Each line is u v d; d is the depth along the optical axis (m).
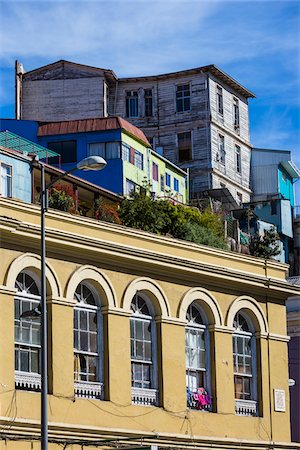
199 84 77.12
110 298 36.66
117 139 64.12
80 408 35.00
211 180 75.88
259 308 42.31
